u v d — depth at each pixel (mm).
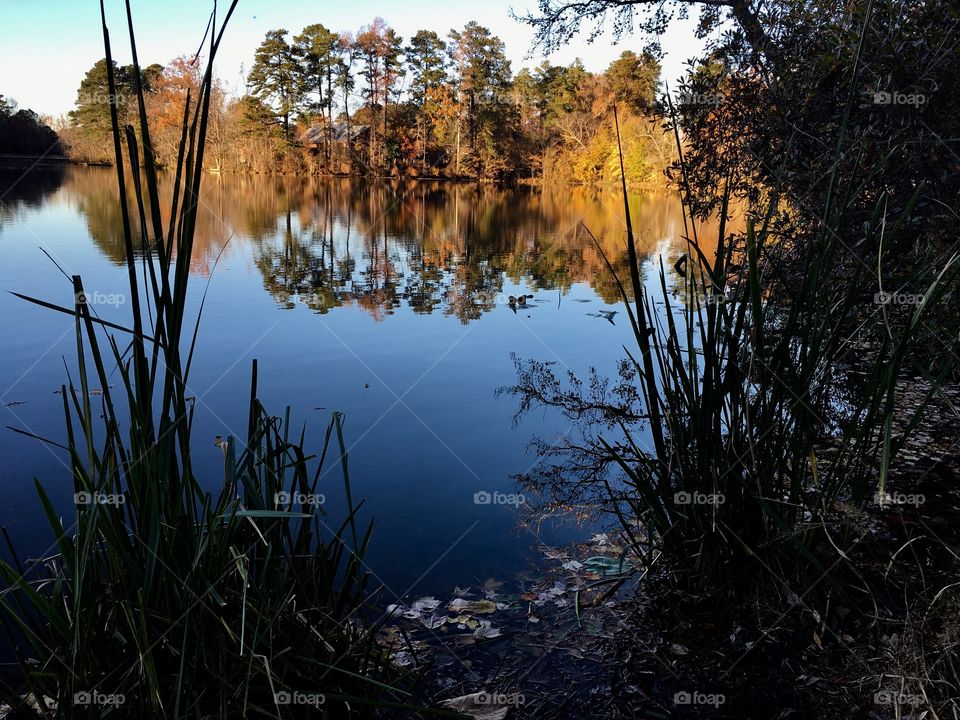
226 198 20016
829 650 1590
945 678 1343
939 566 1850
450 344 4691
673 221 14188
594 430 3074
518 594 1889
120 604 1220
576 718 1409
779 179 2078
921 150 2512
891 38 2576
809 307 1702
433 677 1544
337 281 7348
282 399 3490
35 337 4527
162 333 1188
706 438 1746
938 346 2299
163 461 1220
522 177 35812
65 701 1116
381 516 2311
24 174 26984
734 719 1402
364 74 36281
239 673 1245
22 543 2076
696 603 1796
